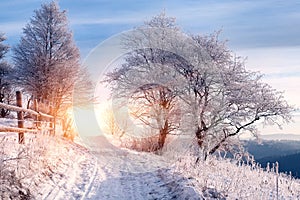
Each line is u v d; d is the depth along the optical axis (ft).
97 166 48.60
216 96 72.13
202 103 70.38
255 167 40.29
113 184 37.42
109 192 33.53
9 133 41.11
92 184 35.99
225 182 34.60
